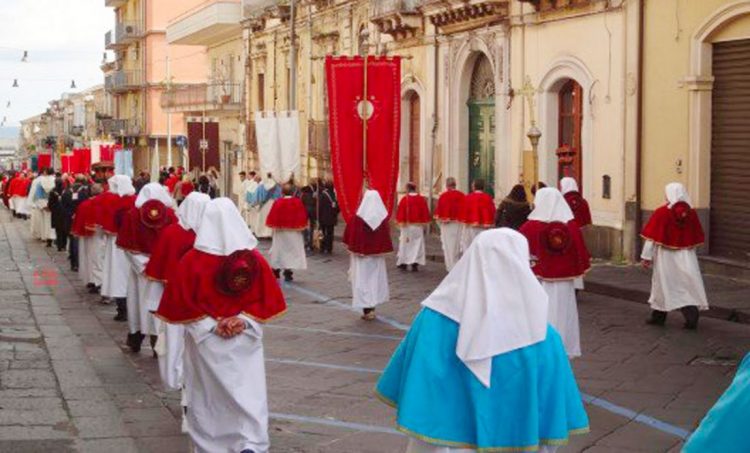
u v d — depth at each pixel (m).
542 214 11.18
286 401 10.19
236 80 50.28
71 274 21.78
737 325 14.80
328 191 27.53
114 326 14.78
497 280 4.99
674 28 20.19
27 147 134.12
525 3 25.25
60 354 12.17
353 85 18.70
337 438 8.80
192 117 56.78
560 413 4.98
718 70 19.58
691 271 14.30
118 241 12.41
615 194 21.89
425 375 4.98
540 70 24.78
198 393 7.36
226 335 7.14
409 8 30.92
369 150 18.77
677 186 14.48
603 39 22.20
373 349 13.11
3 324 14.45
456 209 22.70
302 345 13.41
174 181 35.91
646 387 10.81
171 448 8.26
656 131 20.81
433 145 30.55
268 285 7.35
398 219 22.98
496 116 26.72
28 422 8.91
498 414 4.94
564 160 20.80
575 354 11.34
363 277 15.56
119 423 8.92
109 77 80.56
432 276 21.81
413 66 31.81
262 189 32.09
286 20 42.12
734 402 3.46
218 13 47.69
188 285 7.21
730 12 18.78
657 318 14.74
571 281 11.21
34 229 31.83
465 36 28.39
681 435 8.94
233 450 7.27
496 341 4.93
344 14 36.47
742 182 19.05
